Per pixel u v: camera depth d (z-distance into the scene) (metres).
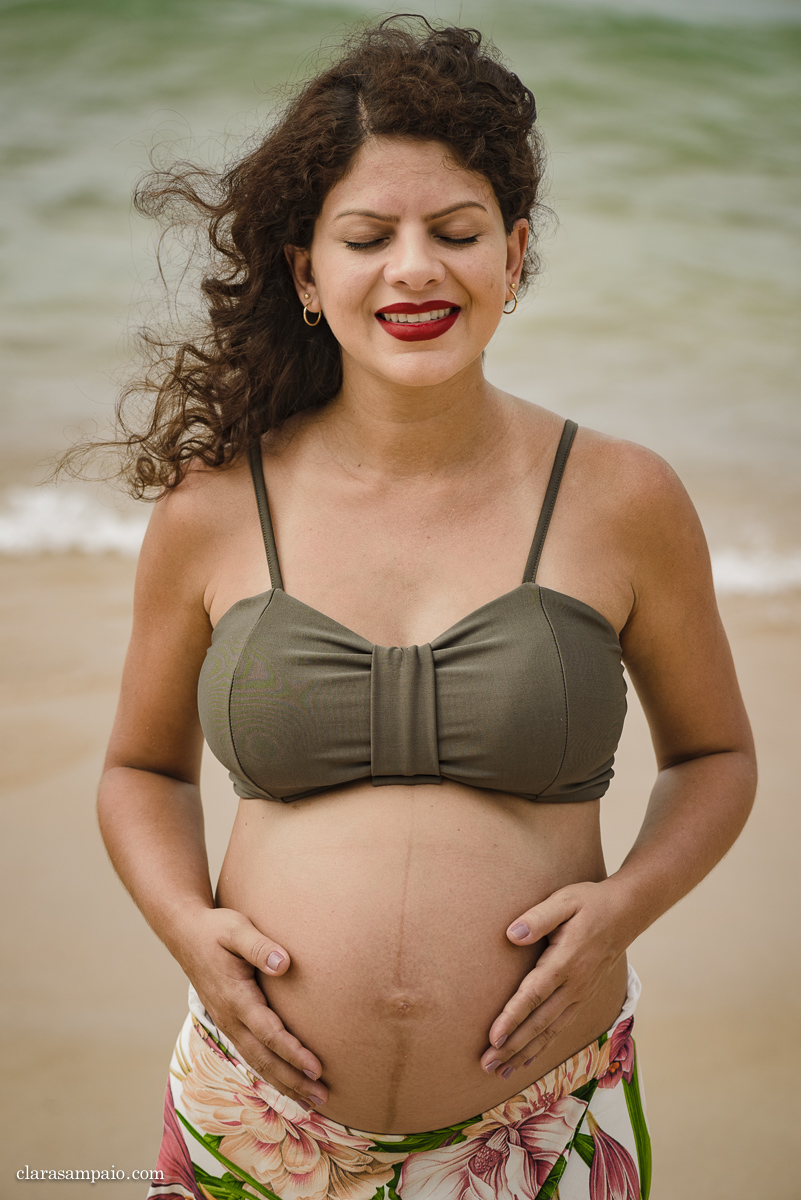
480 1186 1.72
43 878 3.89
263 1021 1.69
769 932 3.82
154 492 3.19
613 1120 1.78
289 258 1.84
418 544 1.75
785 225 10.66
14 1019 3.25
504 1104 1.72
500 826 1.70
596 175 11.08
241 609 1.75
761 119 11.64
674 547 1.76
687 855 1.79
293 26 11.16
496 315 1.70
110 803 1.96
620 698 1.74
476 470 1.78
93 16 10.86
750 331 9.45
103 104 10.50
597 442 1.79
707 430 8.31
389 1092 1.70
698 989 3.52
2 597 5.88
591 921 1.66
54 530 6.60
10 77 10.77
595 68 12.05
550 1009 1.64
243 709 1.70
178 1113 1.83
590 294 9.77
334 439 1.84
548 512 1.74
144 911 1.83
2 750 4.54
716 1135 2.96
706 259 10.23
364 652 1.67
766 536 7.09
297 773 1.70
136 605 1.92
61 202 9.71
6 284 8.95
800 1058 3.24
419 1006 1.66
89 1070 3.08
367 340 1.68
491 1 12.52
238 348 1.89
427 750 1.67
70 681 5.11
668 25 12.40
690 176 11.13
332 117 1.66
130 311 8.41
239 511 1.82
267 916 1.74
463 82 1.67
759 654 5.70
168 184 2.11
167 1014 3.32
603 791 1.81
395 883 1.67
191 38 11.10
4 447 7.24
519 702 1.63
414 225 1.63
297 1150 1.75
